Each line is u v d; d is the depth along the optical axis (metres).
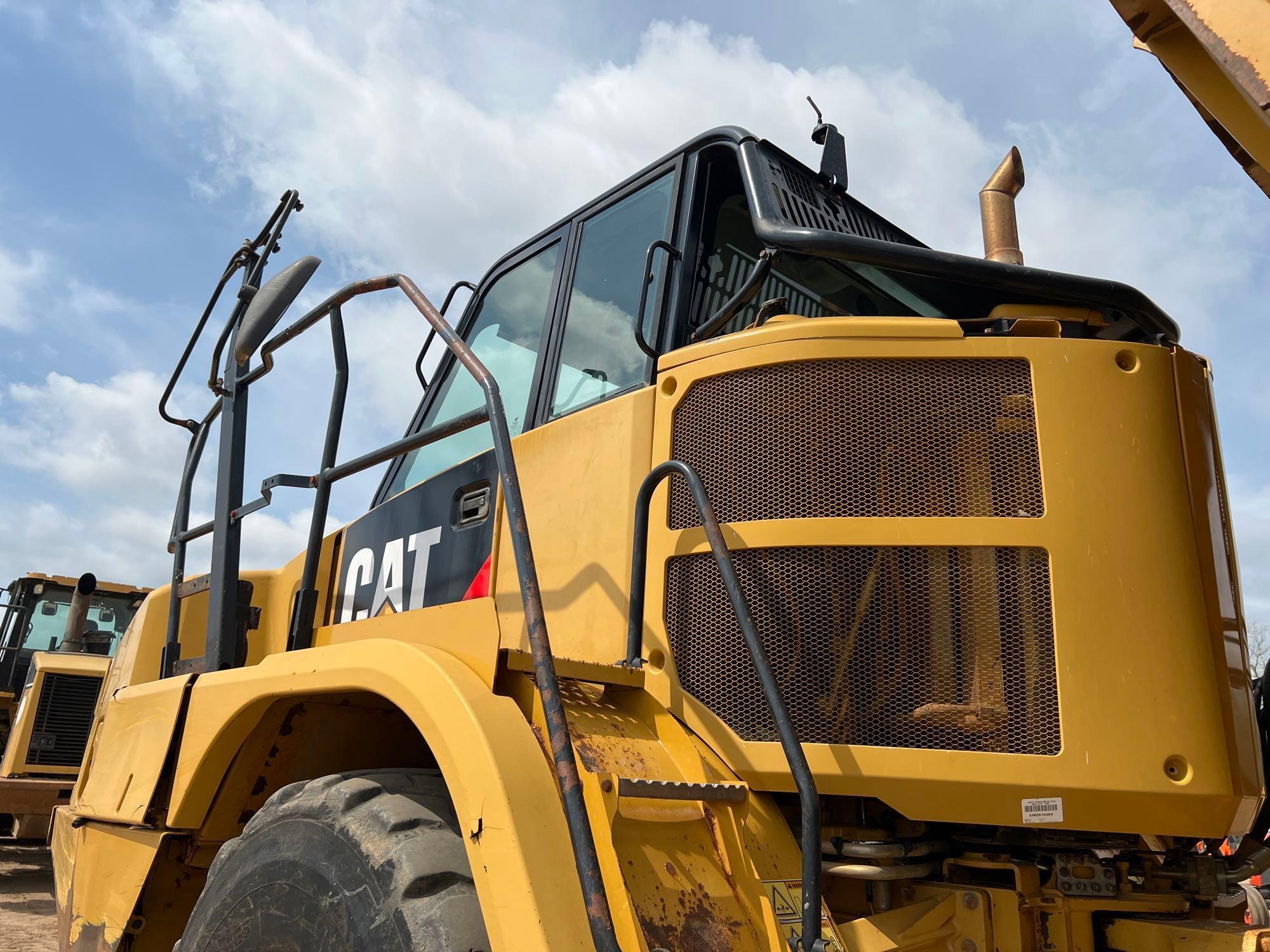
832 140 3.00
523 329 3.10
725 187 2.69
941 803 1.80
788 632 1.98
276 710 2.32
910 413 2.01
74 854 3.24
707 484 2.15
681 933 1.57
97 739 3.89
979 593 1.88
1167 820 1.74
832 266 2.63
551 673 1.61
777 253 2.25
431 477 2.88
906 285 2.49
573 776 1.51
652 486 2.11
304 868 1.87
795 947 1.66
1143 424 1.93
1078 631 1.81
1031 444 1.93
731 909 1.68
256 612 3.67
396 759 2.45
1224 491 2.09
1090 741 1.76
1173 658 1.80
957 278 2.15
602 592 2.25
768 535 2.02
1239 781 1.77
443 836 1.79
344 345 2.84
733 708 2.00
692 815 1.77
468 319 3.40
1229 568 2.01
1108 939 1.89
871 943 1.74
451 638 2.01
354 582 3.10
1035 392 1.95
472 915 1.62
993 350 1.99
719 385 2.20
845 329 2.08
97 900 2.91
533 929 1.45
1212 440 2.05
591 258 2.89
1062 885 1.88
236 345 3.16
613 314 2.70
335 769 2.41
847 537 1.96
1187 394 2.01
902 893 1.95
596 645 2.23
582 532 2.35
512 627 2.40
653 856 1.65
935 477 1.96
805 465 2.04
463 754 1.65
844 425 2.04
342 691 2.04
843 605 1.95
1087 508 1.88
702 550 2.10
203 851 2.60
